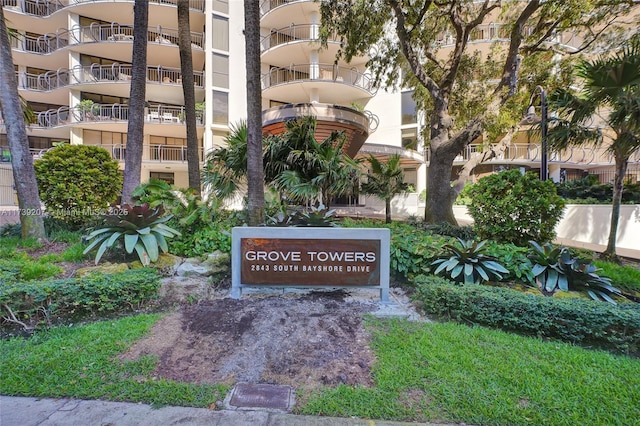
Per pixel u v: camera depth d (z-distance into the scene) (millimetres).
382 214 14453
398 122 18125
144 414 2012
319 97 18156
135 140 6281
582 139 6766
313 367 2525
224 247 5086
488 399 2127
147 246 4422
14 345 2725
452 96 10570
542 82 9703
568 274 4059
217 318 3238
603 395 2156
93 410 2031
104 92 17734
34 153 17734
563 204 5312
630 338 2781
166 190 6156
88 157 7152
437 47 10703
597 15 8117
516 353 2682
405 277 4512
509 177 5582
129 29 17844
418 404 2109
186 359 2602
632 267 5750
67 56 17797
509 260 4230
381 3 8141
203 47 17953
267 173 7918
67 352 2621
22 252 4988
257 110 5047
